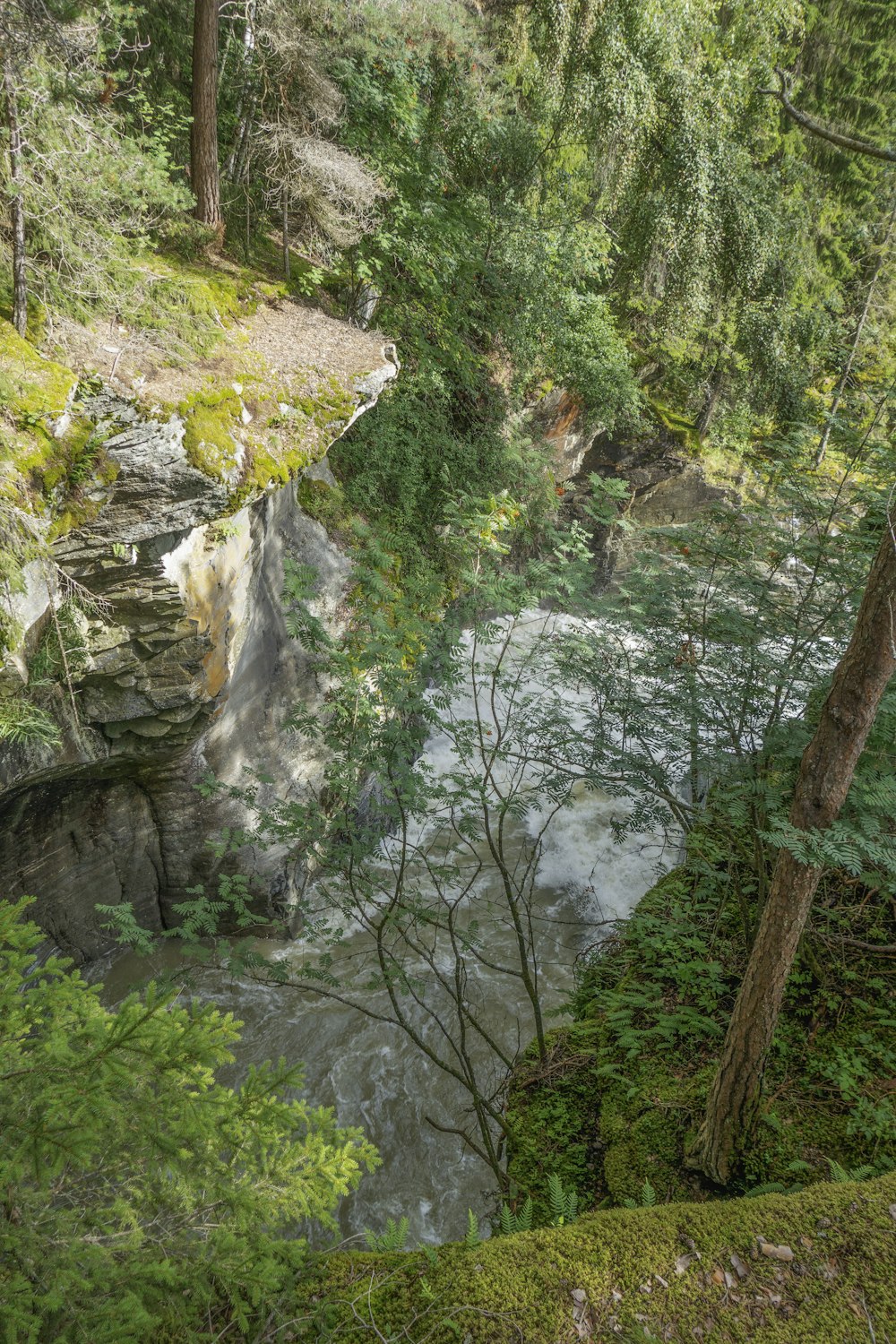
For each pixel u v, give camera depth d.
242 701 7.02
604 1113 4.71
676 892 6.15
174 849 7.09
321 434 6.35
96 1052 2.13
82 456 4.71
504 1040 6.77
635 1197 4.10
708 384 15.73
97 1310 2.12
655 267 13.44
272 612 7.29
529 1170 4.62
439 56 9.37
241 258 7.97
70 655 5.19
